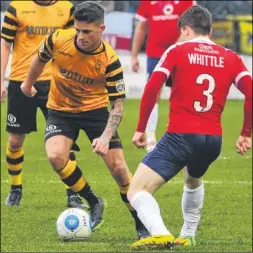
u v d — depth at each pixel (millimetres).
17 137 27891
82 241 21625
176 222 25562
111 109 21094
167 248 18812
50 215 26312
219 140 19281
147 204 18641
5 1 74750
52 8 27719
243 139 19469
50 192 31219
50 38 21469
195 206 20625
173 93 19219
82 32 20531
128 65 72188
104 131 20812
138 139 19094
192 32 19656
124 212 27000
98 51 21141
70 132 21984
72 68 21469
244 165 40000
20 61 27500
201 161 19469
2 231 23641
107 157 21609
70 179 22141
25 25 27500
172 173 19062
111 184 33531
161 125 55375
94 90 21984
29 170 37750
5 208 27672
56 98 22047
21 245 21125
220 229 24328
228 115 63125
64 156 21656
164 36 38344
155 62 38781
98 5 20750
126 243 21359
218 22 75375
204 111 19109
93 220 22672
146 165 19016
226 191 31875
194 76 19062
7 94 28188
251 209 28016
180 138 18969
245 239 22625
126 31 72250
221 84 19234
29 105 27547
